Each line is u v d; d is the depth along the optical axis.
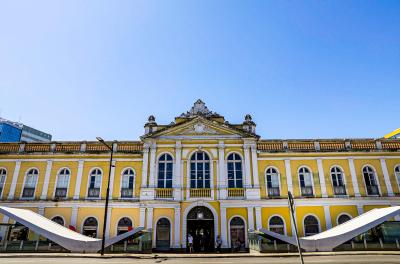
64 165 26.75
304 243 20.03
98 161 26.81
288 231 24.50
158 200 24.58
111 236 24.61
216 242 23.36
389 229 20.89
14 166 26.81
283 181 26.02
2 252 20.11
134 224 24.77
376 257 16.78
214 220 24.23
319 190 25.81
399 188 26.05
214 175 25.58
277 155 26.66
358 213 25.19
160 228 24.20
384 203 25.48
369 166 26.72
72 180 26.30
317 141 27.33
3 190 26.14
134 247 20.64
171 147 26.36
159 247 23.69
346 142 27.27
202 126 26.86
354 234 19.92
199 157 26.30
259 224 24.33
